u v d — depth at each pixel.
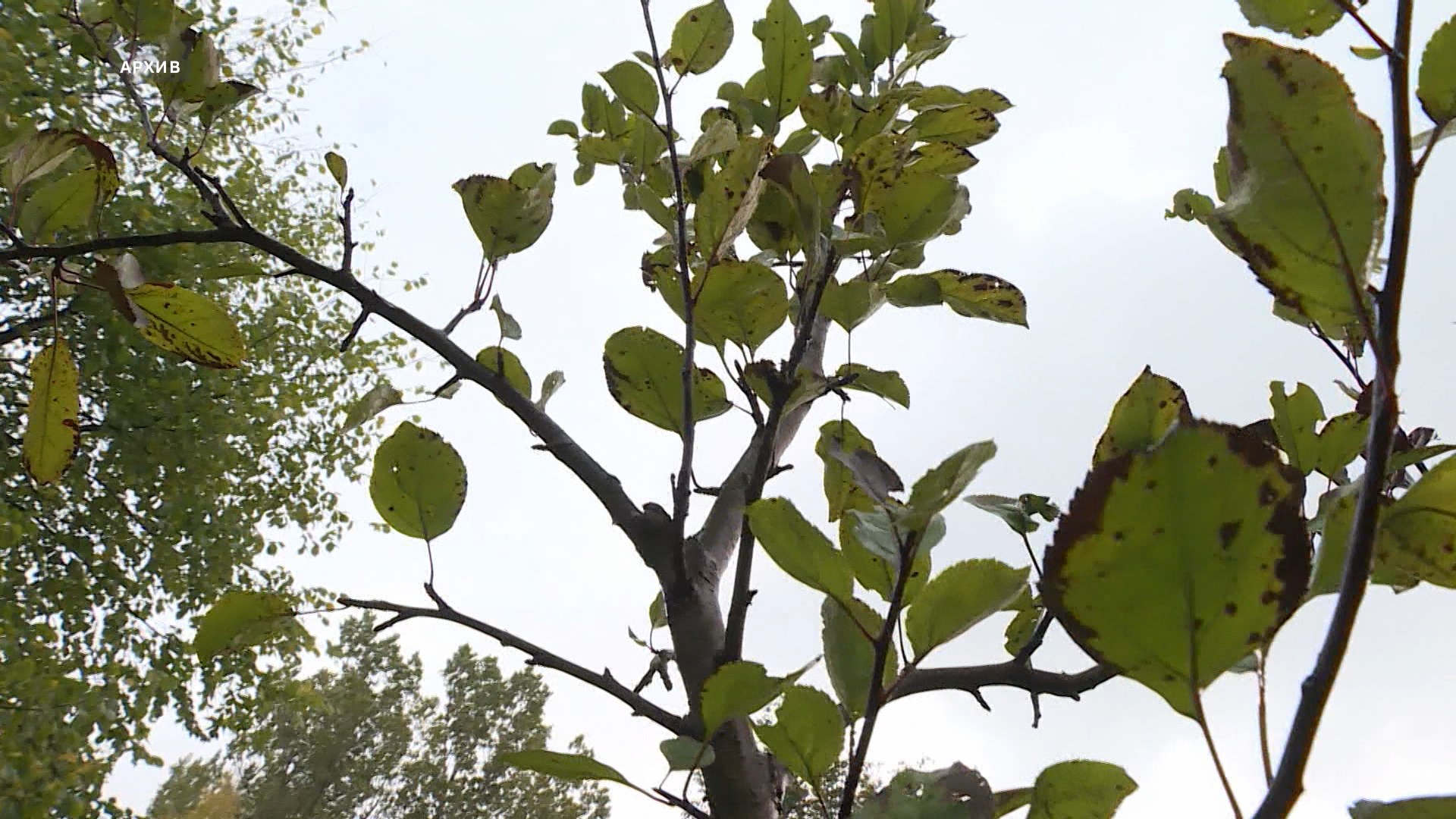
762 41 1.52
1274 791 0.41
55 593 9.77
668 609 1.23
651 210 1.54
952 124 1.55
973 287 1.37
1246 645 0.46
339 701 24.89
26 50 9.02
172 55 1.47
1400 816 0.49
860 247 1.17
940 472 0.70
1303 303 0.49
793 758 0.90
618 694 1.17
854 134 1.46
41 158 1.28
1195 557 0.46
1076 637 0.48
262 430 11.74
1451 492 0.65
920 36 1.70
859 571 0.89
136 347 10.29
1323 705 0.40
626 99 1.43
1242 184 0.51
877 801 0.72
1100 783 0.77
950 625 0.83
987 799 0.75
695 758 0.96
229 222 1.38
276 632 1.24
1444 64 0.57
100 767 8.02
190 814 19.52
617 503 1.33
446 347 1.42
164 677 9.21
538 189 1.46
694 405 1.30
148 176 10.53
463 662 28.00
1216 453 0.46
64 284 1.32
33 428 1.27
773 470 1.37
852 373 1.27
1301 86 0.51
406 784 25.70
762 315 1.23
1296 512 0.46
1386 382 0.41
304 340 12.51
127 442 10.38
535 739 26.78
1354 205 0.48
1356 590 0.39
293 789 24.38
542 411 1.42
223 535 11.34
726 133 1.36
